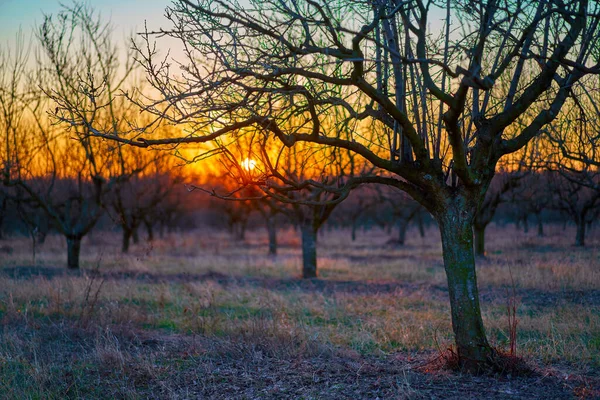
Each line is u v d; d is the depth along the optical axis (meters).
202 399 5.18
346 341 7.49
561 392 4.88
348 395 5.05
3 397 5.21
